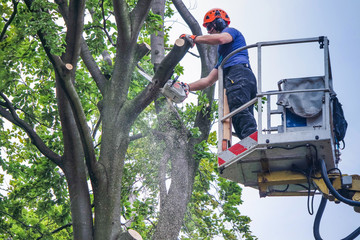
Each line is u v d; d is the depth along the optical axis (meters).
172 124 16.42
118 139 13.73
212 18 14.51
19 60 16.41
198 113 17.20
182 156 16.14
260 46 12.49
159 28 16.05
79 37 13.10
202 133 16.91
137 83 17.80
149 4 14.51
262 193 13.11
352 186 12.70
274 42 12.40
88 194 13.46
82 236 12.97
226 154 12.53
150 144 16.62
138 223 17.20
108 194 13.24
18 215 17.67
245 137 12.58
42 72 17.61
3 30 14.89
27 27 13.38
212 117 17.02
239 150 12.38
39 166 17.17
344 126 12.63
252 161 12.34
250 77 13.34
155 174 16.80
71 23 13.03
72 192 13.34
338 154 12.72
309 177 12.21
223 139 12.82
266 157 12.16
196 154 16.16
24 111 17.80
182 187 15.66
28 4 13.68
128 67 14.32
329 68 12.54
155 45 18.34
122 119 13.88
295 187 13.68
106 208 13.13
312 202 12.52
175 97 13.48
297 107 11.80
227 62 13.52
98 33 16.50
